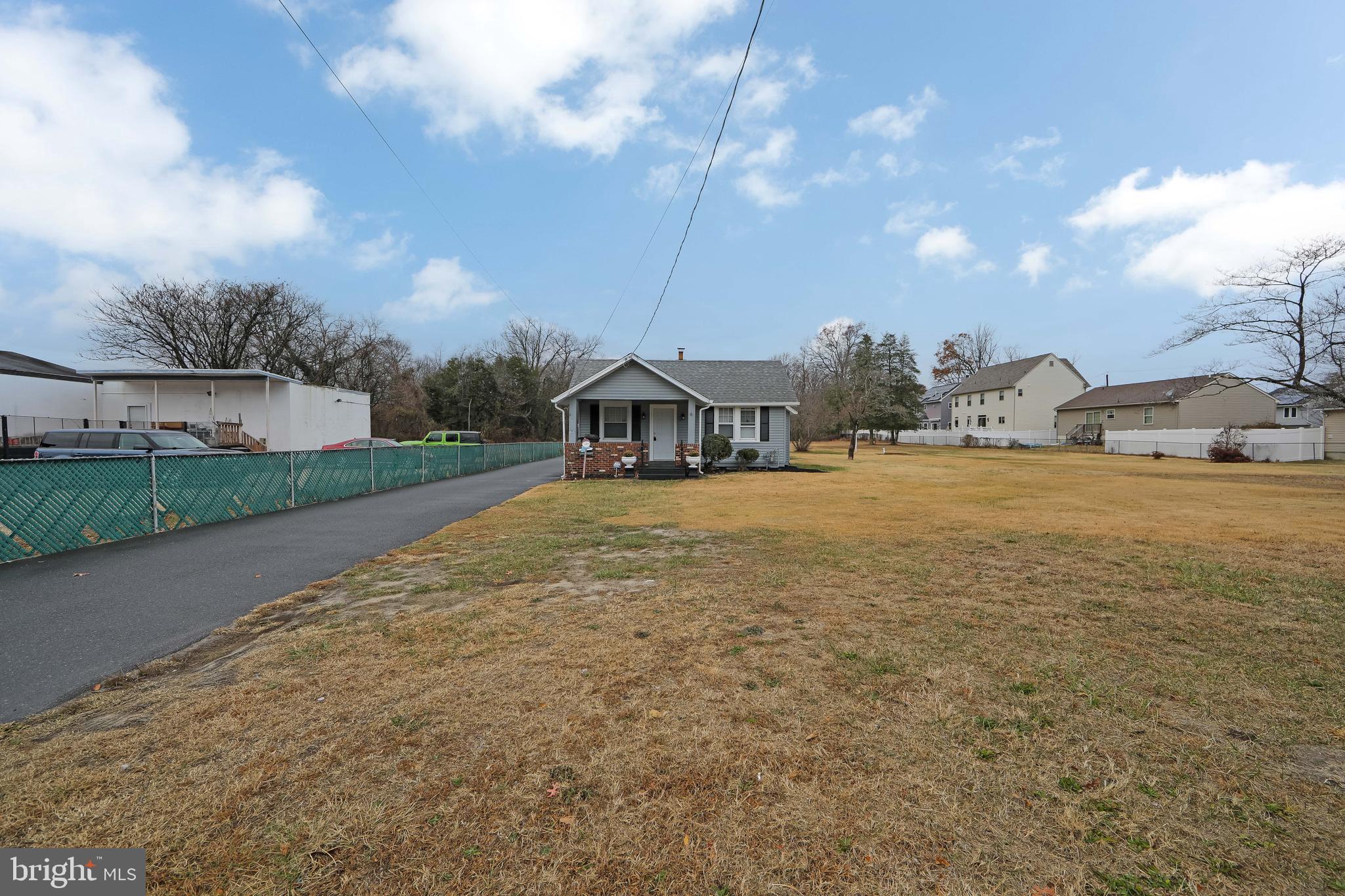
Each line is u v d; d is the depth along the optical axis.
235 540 8.13
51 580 5.91
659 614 4.65
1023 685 3.36
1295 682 3.42
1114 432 38.47
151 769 2.52
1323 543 7.65
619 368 18.20
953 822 2.19
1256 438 28.64
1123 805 2.29
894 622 4.46
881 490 14.30
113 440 14.70
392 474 16.17
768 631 4.27
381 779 2.46
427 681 3.42
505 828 2.17
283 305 37.19
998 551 7.14
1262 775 2.49
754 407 21.69
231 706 3.13
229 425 23.56
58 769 2.52
